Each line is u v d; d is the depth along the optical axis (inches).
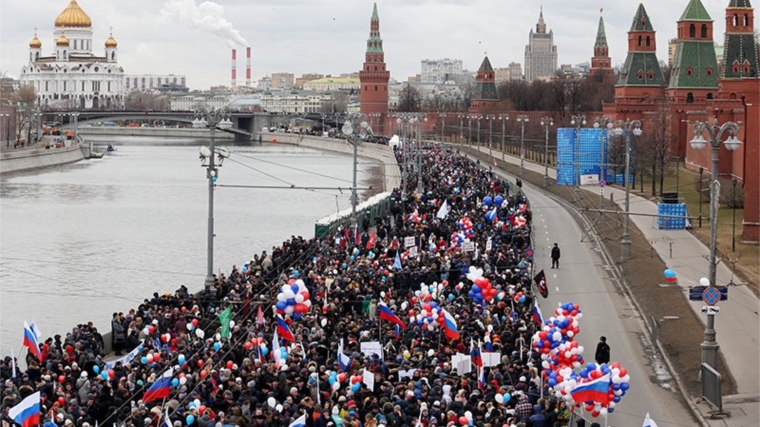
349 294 2925.7
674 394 2581.2
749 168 4685.0
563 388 1984.5
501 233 4284.0
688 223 5310.0
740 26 7495.1
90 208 7775.6
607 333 3186.5
